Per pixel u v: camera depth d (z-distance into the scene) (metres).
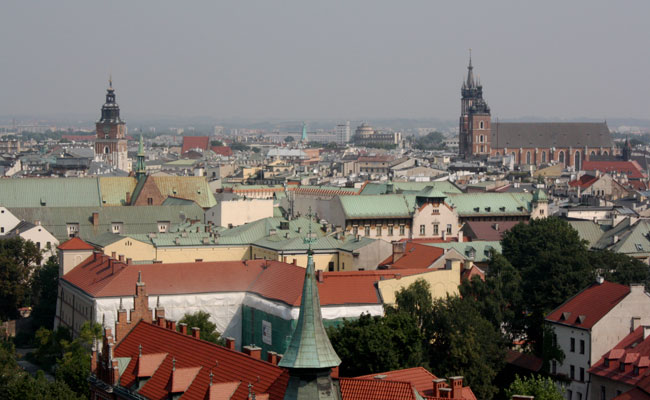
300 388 140.25
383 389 182.50
